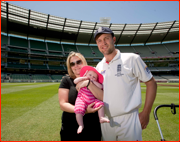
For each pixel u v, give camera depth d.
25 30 38.16
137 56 1.71
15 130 3.26
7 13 30.39
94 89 1.74
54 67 42.94
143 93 10.96
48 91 11.48
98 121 1.85
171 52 45.28
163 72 43.81
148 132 3.14
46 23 35.97
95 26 38.94
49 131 3.20
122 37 45.25
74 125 1.73
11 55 37.97
